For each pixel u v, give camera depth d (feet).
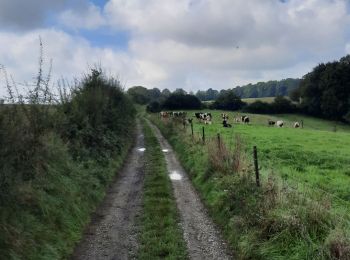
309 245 27.73
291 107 308.81
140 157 86.28
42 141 41.29
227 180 47.26
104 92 87.81
